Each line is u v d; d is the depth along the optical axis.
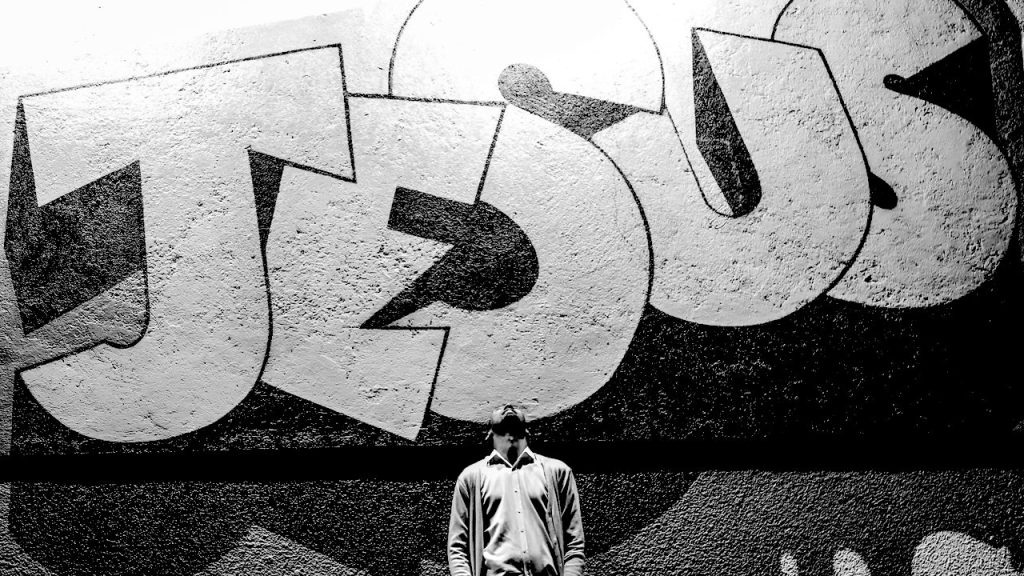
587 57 3.58
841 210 3.36
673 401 3.21
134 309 3.42
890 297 3.27
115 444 3.29
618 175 3.43
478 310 3.32
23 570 3.20
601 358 3.26
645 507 3.14
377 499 3.18
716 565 3.08
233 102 3.60
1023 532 3.08
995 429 3.14
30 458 3.31
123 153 3.58
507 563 2.40
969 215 3.32
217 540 3.18
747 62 3.53
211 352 3.35
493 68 3.58
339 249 3.41
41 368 3.39
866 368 3.22
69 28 3.76
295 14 3.69
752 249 3.34
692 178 3.42
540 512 2.51
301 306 3.36
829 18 3.56
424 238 3.40
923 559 3.07
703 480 3.17
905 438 3.16
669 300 3.31
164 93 3.64
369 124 3.53
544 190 3.43
